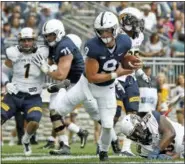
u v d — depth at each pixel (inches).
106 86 868.0
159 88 1483.8
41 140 1578.5
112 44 836.6
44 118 1581.0
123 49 847.1
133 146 1261.1
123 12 1021.2
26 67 971.9
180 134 904.3
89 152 1107.3
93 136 1630.2
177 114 1544.0
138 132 886.4
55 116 1026.1
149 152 911.0
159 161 867.4
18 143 1362.0
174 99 1435.8
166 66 1686.8
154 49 1728.6
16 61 972.6
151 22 1873.8
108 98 869.2
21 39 964.6
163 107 1380.4
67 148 1035.9
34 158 960.3
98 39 839.1
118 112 1047.0
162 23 1913.1
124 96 1051.9
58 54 948.6
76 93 891.4
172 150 911.0
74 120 1457.9
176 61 1695.4
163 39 1795.0
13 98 975.0
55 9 1808.6
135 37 1026.1
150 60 1680.6
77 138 1555.1
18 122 1348.4
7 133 1555.1
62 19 1800.0
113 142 1023.6
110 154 1025.5
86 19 1838.1
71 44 954.1
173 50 1765.5
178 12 1939.0
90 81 850.1
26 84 976.3
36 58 968.3
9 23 1700.3
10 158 960.9
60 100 911.0
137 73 1061.8
